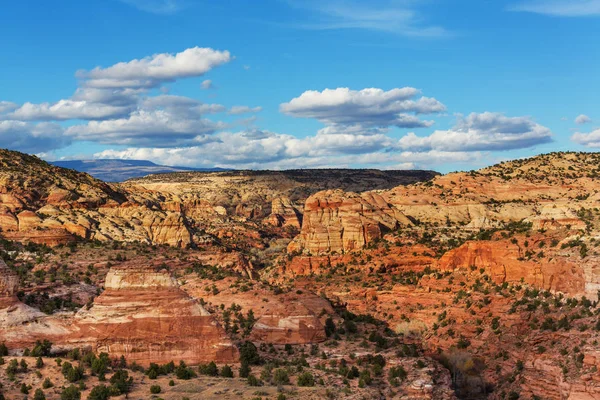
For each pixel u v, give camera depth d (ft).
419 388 496.23
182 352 505.25
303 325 586.04
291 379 501.15
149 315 505.66
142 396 447.83
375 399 476.95
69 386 446.60
